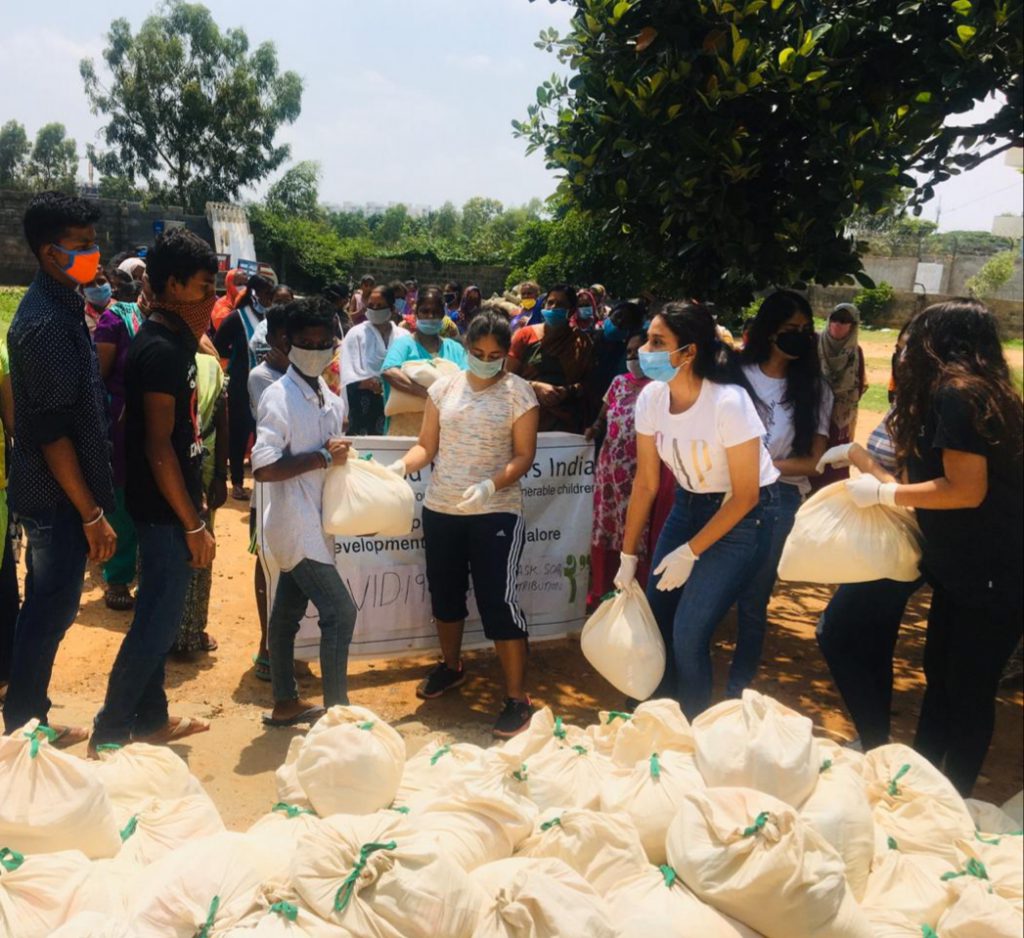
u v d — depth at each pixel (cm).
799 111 481
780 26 472
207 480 502
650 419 407
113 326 516
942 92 453
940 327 341
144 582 385
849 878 255
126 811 288
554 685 523
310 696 489
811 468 458
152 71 5341
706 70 486
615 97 511
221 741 436
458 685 512
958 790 361
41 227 342
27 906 229
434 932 220
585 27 545
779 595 706
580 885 229
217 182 5616
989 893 243
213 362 507
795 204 496
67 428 349
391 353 662
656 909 228
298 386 426
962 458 326
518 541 467
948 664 364
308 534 421
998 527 332
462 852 251
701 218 508
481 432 459
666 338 380
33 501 358
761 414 455
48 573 361
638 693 418
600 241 673
